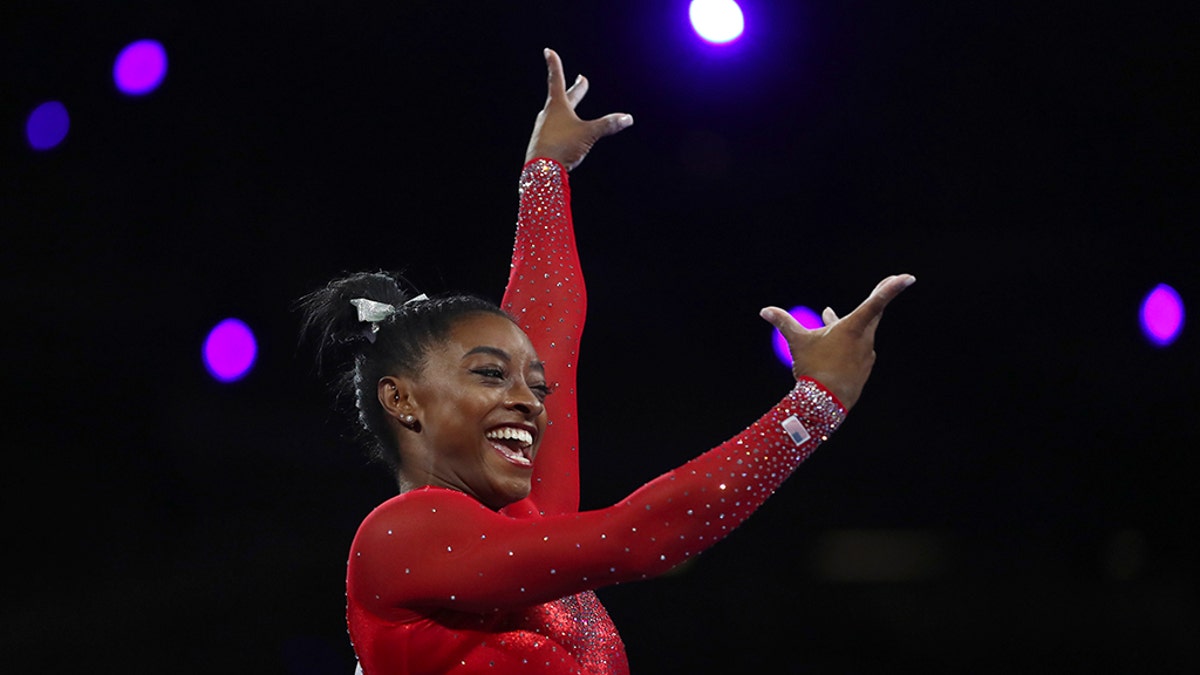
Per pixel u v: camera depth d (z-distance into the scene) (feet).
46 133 66.39
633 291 75.72
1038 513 71.92
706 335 76.33
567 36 68.33
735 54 67.77
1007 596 66.80
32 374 71.72
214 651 66.18
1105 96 67.31
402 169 71.77
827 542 70.74
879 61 67.77
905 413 75.20
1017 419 73.87
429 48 68.90
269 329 72.33
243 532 70.64
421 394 21.45
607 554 18.88
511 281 26.27
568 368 25.12
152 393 72.43
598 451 76.02
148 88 63.31
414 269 72.69
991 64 67.41
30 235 70.85
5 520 69.21
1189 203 68.85
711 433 76.02
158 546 69.97
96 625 66.44
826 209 72.59
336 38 68.33
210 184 70.79
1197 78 65.62
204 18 66.74
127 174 70.03
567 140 27.61
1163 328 66.74
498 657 20.52
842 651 64.03
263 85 69.10
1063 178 69.87
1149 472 71.36
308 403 73.92
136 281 72.33
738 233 73.77
